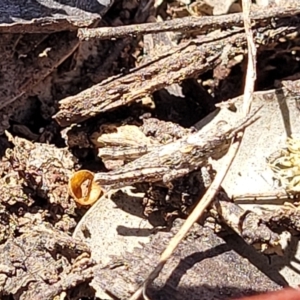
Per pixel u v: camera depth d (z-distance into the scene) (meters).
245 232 0.08
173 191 0.08
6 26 0.08
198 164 0.08
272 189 0.08
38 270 0.08
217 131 0.08
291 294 0.07
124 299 0.07
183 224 0.08
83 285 0.08
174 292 0.07
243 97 0.08
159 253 0.08
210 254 0.08
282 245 0.08
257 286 0.08
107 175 0.08
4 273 0.08
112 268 0.08
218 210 0.08
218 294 0.07
